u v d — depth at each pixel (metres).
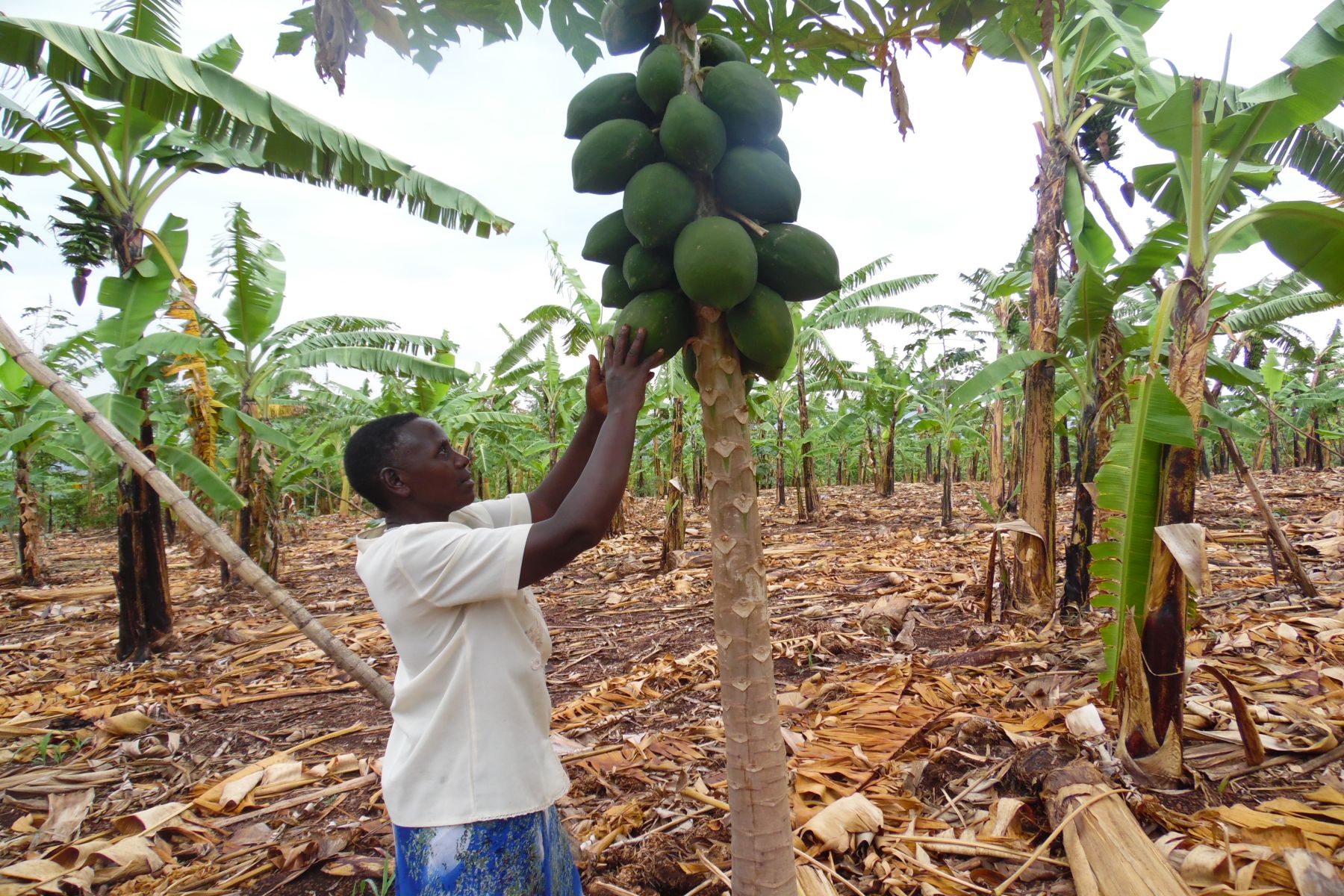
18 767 4.54
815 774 3.32
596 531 1.67
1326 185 5.39
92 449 6.80
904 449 26.30
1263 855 2.42
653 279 1.68
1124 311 9.60
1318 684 3.82
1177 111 3.34
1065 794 2.75
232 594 9.67
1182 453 3.07
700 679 4.99
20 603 10.07
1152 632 3.04
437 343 10.23
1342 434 16.31
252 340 9.23
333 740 4.63
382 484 1.94
